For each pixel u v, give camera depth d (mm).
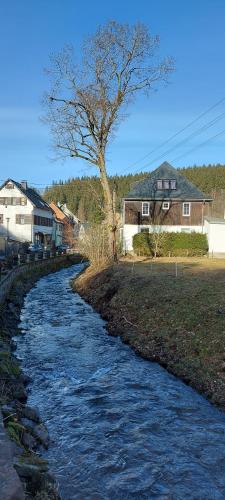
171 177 49688
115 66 30672
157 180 49375
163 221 48469
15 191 70000
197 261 34250
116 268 28484
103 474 7082
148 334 15258
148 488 6695
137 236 43469
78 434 8516
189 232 45594
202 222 48438
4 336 15594
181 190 49188
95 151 32469
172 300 16969
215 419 9195
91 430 8695
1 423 6785
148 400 10266
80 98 30875
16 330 17547
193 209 48719
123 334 16578
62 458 7590
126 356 14055
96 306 23000
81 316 20984
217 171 133250
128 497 6473
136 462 7445
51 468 7234
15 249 46625
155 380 11672
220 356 11547
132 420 9133
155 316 16359
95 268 32719
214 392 10312
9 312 19938
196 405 9953
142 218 48531
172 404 10008
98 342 15977
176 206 48656
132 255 42844
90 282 28781
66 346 15422
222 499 6445
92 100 30812
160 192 49000
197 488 6703
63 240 90312
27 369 12711
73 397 10508
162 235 43062
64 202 144125
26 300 26016
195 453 7762
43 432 8102
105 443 8141
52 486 5832
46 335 17109
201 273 23766
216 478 6988
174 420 9141
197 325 13898
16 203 69750
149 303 18031
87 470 7195
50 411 9688
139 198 48312
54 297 27281
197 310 14961
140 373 12289
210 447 7977
